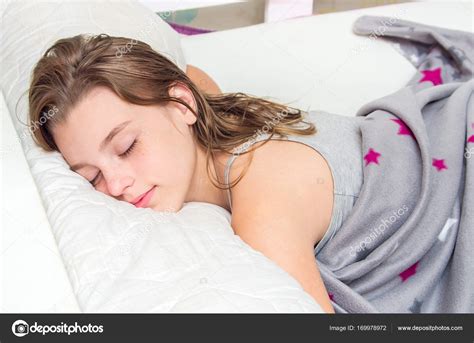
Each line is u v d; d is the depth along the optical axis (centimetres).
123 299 68
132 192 87
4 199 86
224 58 141
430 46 136
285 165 89
